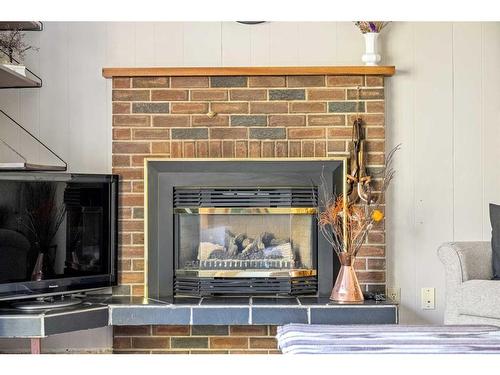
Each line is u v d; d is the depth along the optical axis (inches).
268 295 163.8
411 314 171.6
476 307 135.6
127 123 167.3
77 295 166.1
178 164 165.5
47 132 170.2
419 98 172.2
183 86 167.8
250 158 165.5
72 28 170.4
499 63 172.7
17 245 148.7
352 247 157.4
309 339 48.9
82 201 159.3
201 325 166.6
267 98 167.9
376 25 166.2
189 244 166.6
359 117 167.9
